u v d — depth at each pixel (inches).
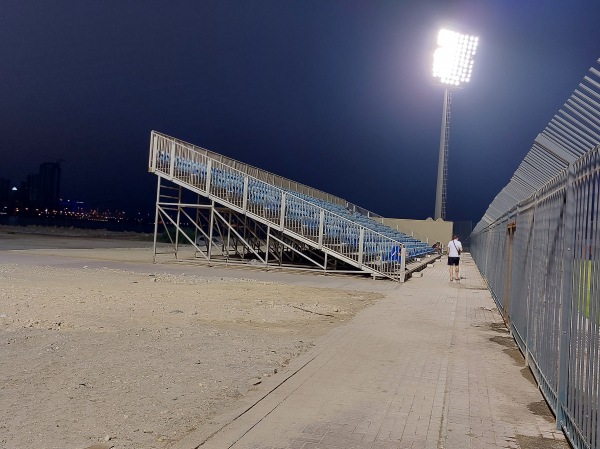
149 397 227.1
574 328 195.6
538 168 290.7
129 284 613.6
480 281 847.1
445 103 1708.9
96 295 507.2
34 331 335.0
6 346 296.2
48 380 241.8
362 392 247.0
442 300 592.7
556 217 237.3
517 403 237.6
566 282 208.2
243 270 861.8
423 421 211.3
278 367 286.2
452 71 1686.8
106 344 312.2
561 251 222.1
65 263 849.5
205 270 837.2
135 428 193.5
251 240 1163.9
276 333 375.6
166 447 179.2
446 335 391.2
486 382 269.6
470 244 1939.0
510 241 423.2
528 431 203.8
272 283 692.7
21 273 671.8
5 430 185.8
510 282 412.2
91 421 197.9
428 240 1724.9
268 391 244.4
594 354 167.3
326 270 854.5
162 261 964.0
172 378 254.7
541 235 274.4
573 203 208.8
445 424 208.4
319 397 237.9
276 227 885.2
